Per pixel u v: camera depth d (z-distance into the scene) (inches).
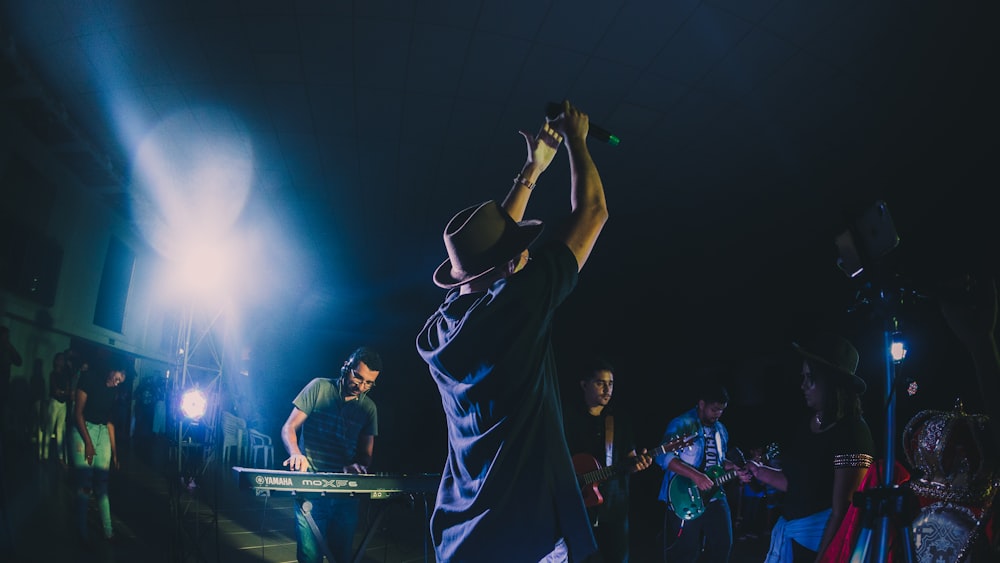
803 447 104.7
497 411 45.1
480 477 45.6
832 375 103.1
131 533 258.4
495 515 44.4
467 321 45.0
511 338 44.1
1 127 341.4
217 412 473.4
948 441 78.9
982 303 57.6
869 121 369.7
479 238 47.9
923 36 307.7
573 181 50.9
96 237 478.3
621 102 380.8
